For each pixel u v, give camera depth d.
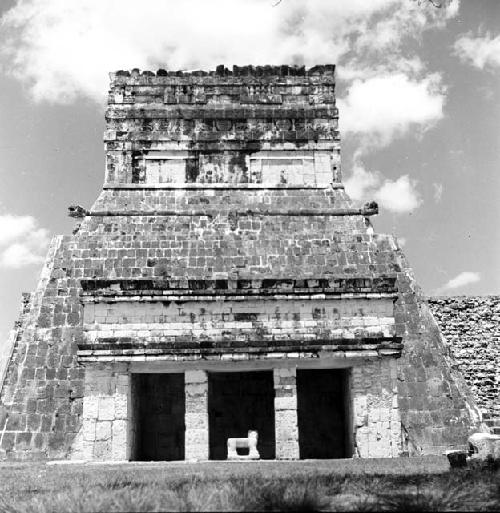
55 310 29.19
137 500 10.34
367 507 10.19
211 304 26.02
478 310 37.97
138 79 33.34
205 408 25.16
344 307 26.27
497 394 33.94
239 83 33.47
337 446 29.42
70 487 13.45
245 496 10.58
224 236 30.14
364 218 31.59
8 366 30.58
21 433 26.62
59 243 30.80
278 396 25.36
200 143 32.59
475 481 12.94
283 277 26.55
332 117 33.25
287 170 32.59
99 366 25.34
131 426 25.84
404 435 26.66
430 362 29.16
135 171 32.25
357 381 25.72
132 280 25.84
